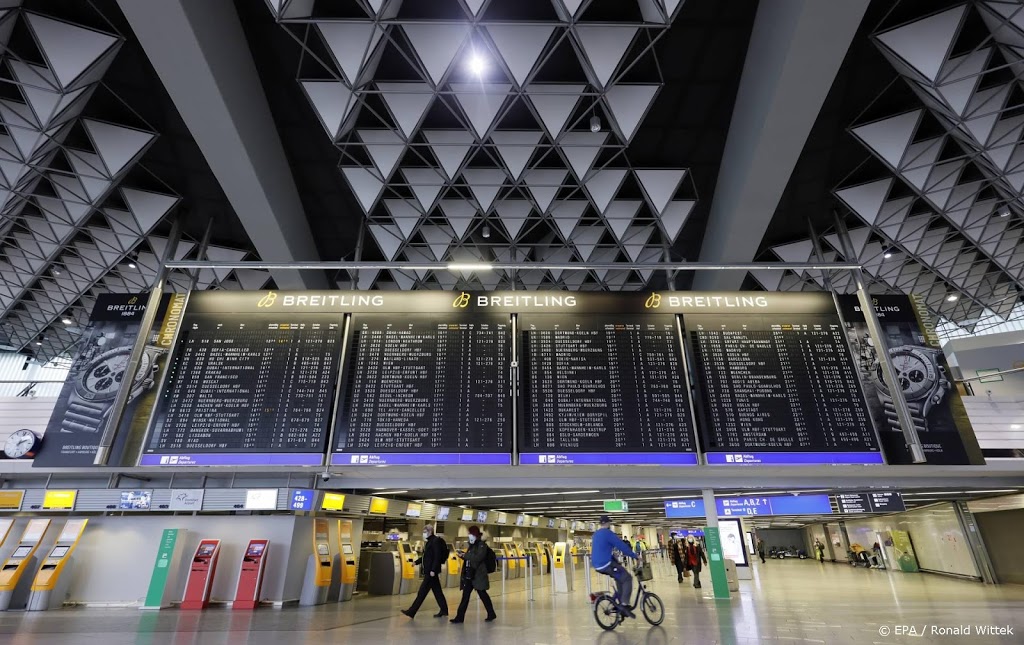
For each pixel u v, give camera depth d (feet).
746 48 29.84
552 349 25.08
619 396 24.14
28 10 26.40
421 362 24.75
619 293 26.58
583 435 23.34
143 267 51.90
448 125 34.17
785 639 16.43
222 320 25.76
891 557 62.18
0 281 56.75
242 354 24.99
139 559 28.22
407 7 26.81
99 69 28.89
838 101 32.17
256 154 31.65
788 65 25.95
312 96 30.01
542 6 26.53
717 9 27.68
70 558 27.71
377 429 23.34
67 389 25.85
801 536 113.29
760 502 29.99
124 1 23.16
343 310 26.03
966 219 44.19
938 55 27.35
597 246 49.16
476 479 26.55
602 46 27.12
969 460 24.41
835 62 25.71
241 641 16.84
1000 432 33.99
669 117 33.99
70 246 49.01
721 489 30.66
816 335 25.64
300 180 38.47
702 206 41.68
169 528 27.91
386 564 36.94
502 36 26.99
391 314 25.91
